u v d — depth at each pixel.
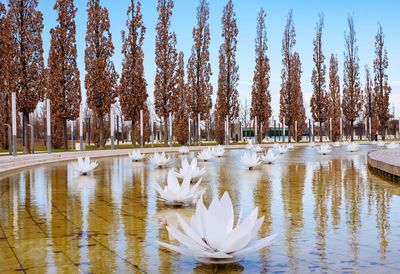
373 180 13.72
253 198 9.82
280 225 6.85
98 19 40.00
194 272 4.52
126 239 6.02
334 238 5.97
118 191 11.41
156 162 20.61
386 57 65.38
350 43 67.06
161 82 47.78
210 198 9.88
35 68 31.72
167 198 8.83
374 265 4.72
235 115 56.84
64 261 4.98
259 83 57.88
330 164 21.28
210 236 4.69
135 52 45.50
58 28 37.72
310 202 9.22
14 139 24.20
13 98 24.30
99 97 39.88
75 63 38.25
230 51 55.69
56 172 17.81
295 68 68.56
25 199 10.04
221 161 24.55
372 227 6.69
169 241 5.89
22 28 31.30
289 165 20.69
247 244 4.89
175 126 56.78
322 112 66.31
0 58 30.78
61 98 37.44
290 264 4.77
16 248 5.58
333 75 69.62
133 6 45.47
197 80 53.62
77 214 8.02
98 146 48.97
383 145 51.06
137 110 45.88
